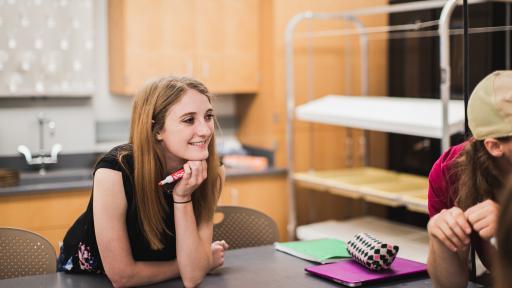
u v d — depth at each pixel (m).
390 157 4.33
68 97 4.20
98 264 1.96
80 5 4.05
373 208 4.50
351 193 3.51
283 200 4.25
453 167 1.69
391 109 3.38
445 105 2.72
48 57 3.99
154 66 4.13
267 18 4.28
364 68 4.34
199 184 1.87
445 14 2.68
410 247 3.11
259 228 2.47
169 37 4.16
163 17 4.13
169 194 1.91
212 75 4.27
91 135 4.27
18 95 3.95
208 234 1.94
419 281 1.86
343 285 1.82
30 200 3.61
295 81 4.25
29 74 3.96
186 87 1.86
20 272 2.15
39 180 3.98
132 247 1.93
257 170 4.15
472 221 1.43
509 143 1.44
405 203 3.12
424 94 3.99
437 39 3.88
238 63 4.33
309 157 4.34
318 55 4.29
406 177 3.82
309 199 4.33
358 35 4.38
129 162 1.88
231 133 4.75
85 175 4.11
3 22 3.87
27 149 4.05
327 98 4.01
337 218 4.43
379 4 4.36
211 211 1.97
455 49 3.61
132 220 1.89
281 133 4.27
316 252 2.11
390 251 1.88
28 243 2.15
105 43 4.36
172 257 1.97
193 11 4.20
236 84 4.34
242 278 1.91
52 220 3.66
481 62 3.41
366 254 1.90
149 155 1.85
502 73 1.49
